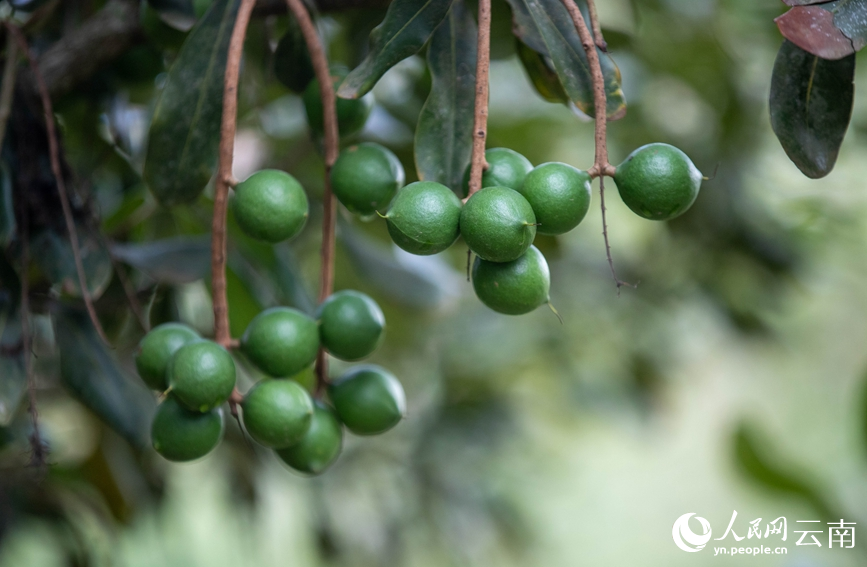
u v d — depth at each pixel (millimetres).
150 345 893
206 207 1086
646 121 1469
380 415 914
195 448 881
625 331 1709
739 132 1438
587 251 1662
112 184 1082
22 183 956
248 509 1155
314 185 1226
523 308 851
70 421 1192
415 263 1160
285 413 880
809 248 1559
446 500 1625
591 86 883
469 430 1699
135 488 1096
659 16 1310
